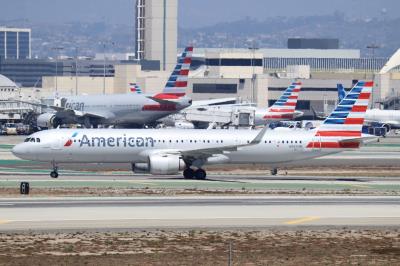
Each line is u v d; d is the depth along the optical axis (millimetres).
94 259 189375
